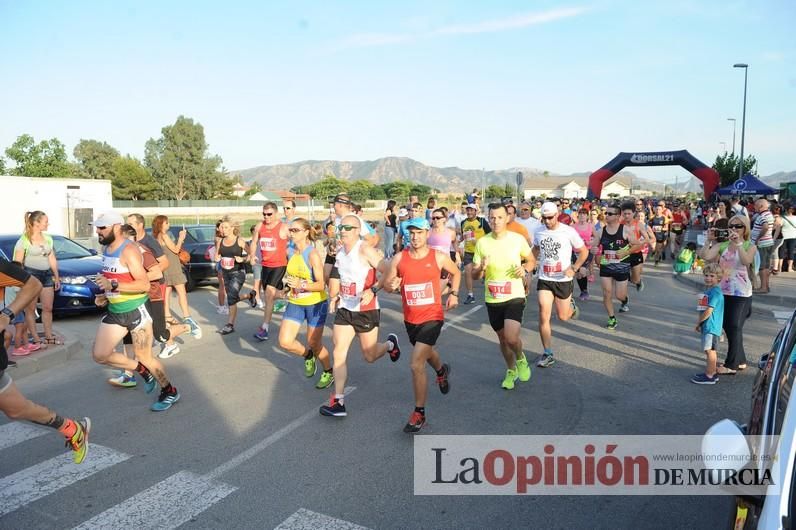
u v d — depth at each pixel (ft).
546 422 17.72
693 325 31.42
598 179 99.30
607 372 22.86
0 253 35.04
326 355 21.33
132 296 18.60
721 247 21.72
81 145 332.39
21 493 13.83
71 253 38.93
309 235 20.92
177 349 26.71
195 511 12.86
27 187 89.61
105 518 12.65
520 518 12.43
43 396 21.02
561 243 23.38
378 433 17.03
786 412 7.34
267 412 18.94
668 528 12.04
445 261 17.44
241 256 30.76
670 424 17.48
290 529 12.08
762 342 28.02
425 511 12.72
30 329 25.94
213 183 312.29
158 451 16.05
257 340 29.30
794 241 54.49
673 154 96.07
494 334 29.76
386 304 39.68
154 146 314.35
